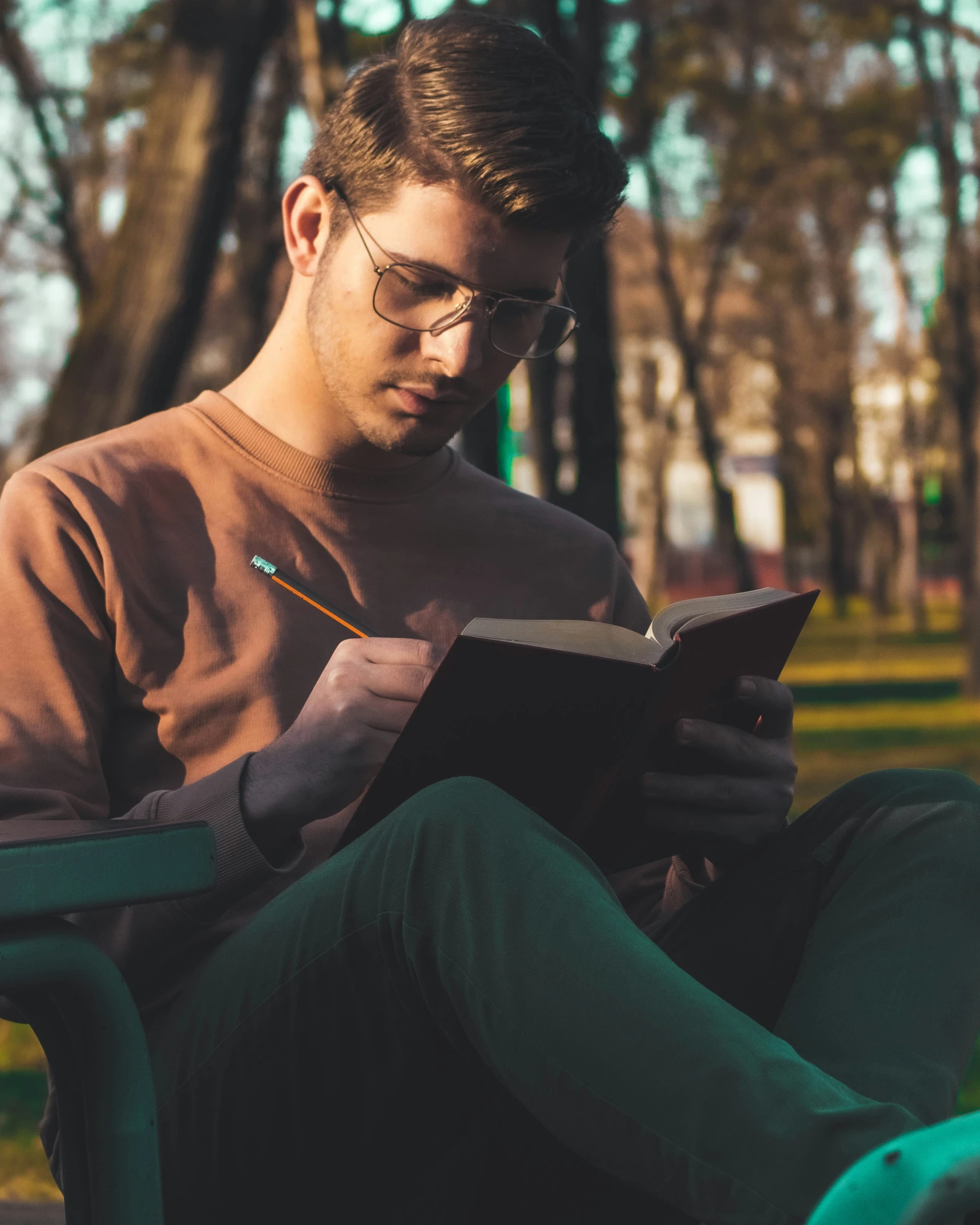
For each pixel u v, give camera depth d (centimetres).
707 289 2428
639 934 117
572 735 142
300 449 178
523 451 1195
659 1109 106
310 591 169
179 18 524
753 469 5006
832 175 2048
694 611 152
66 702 154
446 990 119
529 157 163
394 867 124
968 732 1315
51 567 159
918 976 131
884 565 3681
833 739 1276
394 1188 145
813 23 1669
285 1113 136
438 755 139
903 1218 90
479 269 167
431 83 166
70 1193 114
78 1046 110
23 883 96
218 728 163
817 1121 100
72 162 1192
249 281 1216
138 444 173
